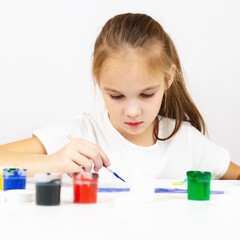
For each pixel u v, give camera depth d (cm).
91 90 261
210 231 66
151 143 183
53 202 85
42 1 260
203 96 267
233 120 268
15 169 108
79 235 61
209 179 98
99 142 180
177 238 61
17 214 75
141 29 145
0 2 258
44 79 262
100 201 92
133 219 73
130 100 136
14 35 259
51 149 174
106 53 137
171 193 108
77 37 261
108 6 262
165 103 182
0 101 260
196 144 190
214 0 265
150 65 135
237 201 88
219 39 266
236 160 269
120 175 172
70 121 187
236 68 267
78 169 130
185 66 266
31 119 262
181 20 264
